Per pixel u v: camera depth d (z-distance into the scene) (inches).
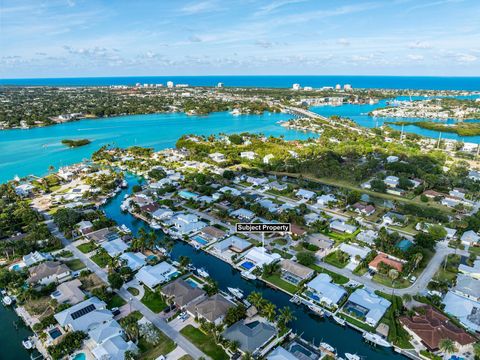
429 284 4399.6
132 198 7440.9
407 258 4953.3
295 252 5364.2
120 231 6048.2
